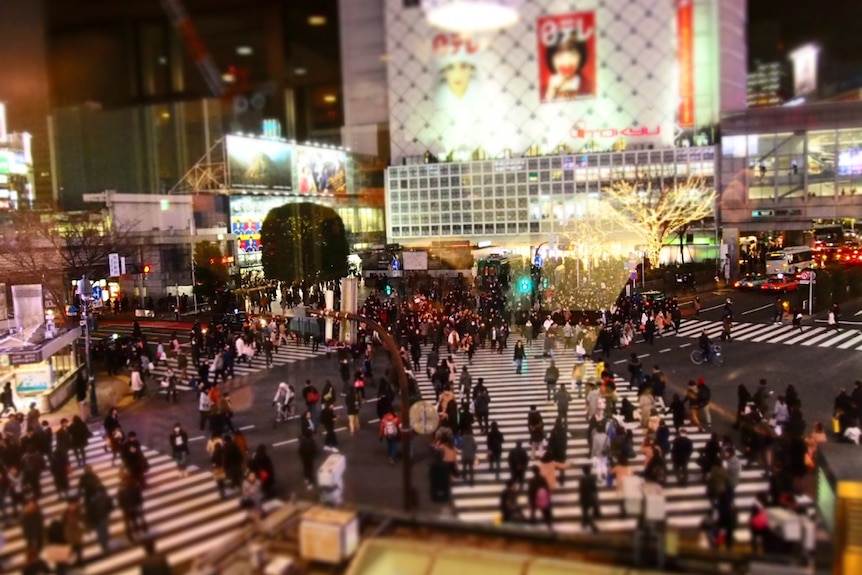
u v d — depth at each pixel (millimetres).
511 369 24406
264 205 44938
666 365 24484
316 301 34656
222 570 7430
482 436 17406
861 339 27625
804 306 33844
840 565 8000
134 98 33156
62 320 30969
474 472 14578
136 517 10688
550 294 29797
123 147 45875
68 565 9430
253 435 17953
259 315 29891
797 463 13180
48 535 9734
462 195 30344
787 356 25375
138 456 13680
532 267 29641
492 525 7844
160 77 31406
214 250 39312
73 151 44688
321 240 37750
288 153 42625
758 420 15227
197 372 24141
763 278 37000
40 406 20344
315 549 7387
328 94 35906
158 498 12461
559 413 17719
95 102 40188
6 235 32625
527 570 6969
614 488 12836
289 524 8180
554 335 27266
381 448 16297
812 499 11031
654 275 31766
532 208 28359
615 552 7328
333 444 16578
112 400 21500
